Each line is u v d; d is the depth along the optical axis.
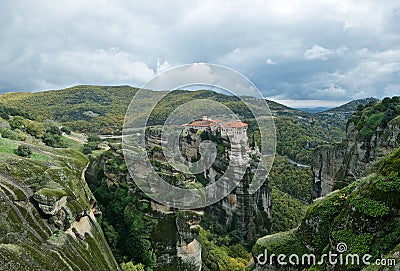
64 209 27.92
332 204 19.52
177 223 40.22
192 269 40.00
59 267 23.53
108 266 30.67
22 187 26.80
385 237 15.30
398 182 15.97
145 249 38.97
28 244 23.39
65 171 32.09
